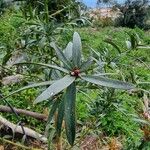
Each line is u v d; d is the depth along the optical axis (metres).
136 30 15.36
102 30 16.03
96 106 2.02
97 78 1.09
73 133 1.07
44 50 2.15
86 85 1.64
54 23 2.11
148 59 8.23
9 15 8.39
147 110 2.21
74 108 1.08
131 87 1.07
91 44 9.45
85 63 1.12
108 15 21.77
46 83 1.13
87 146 3.26
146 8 21.03
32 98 3.82
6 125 3.27
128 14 20.84
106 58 1.92
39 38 1.99
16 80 2.69
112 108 2.03
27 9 2.41
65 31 2.18
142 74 6.46
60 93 1.31
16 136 3.32
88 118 3.49
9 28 7.36
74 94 1.08
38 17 2.19
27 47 2.11
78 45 1.13
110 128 3.89
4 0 4.10
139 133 3.88
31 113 2.77
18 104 3.79
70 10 2.34
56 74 1.51
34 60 2.09
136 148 1.98
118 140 3.81
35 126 3.62
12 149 3.19
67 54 1.27
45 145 3.22
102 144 3.51
